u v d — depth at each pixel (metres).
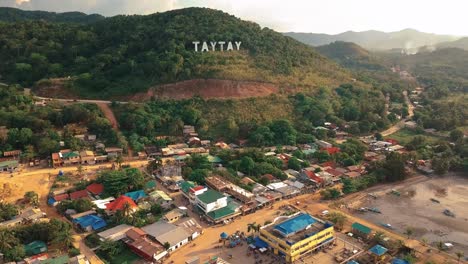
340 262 114.81
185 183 157.50
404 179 186.38
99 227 128.25
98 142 196.25
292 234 119.25
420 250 124.12
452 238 133.75
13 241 110.94
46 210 139.38
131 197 146.62
